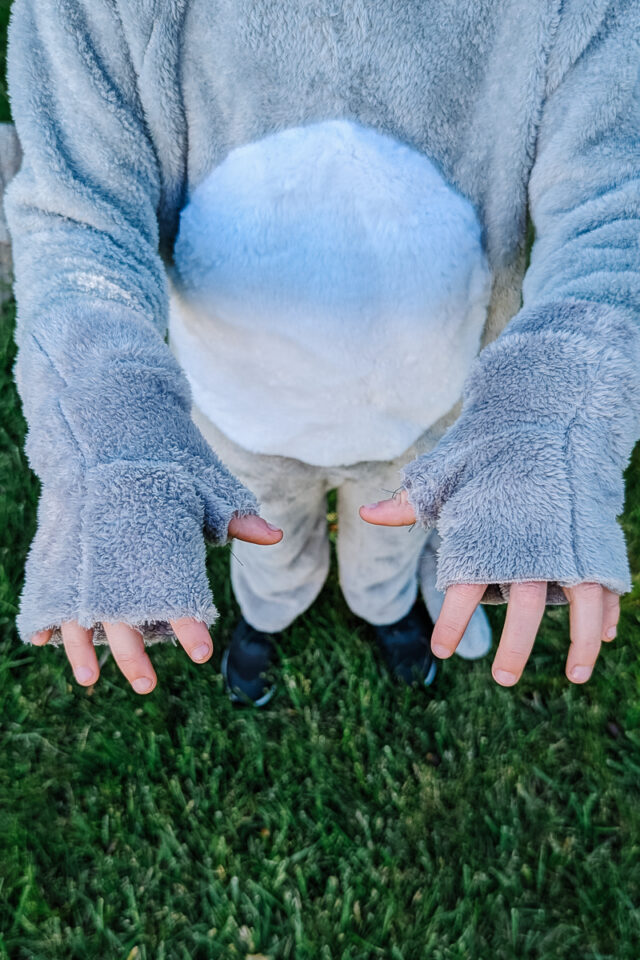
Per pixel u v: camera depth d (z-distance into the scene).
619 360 0.71
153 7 0.79
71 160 0.83
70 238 0.81
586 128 0.82
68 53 0.80
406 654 1.98
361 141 0.86
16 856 1.70
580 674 0.68
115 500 0.66
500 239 0.97
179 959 1.62
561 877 1.71
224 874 1.71
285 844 1.75
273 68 0.83
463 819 1.78
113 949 1.62
